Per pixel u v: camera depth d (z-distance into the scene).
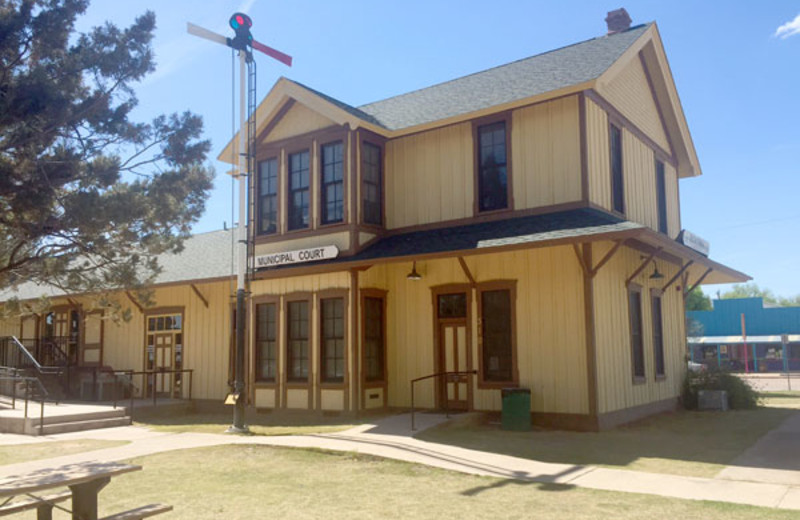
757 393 20.02
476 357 15.57
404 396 16.80
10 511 6.28
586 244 14.12
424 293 16.73
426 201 17.41
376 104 21.23
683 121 21.14
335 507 7.78
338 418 15.98
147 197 10.93
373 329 16.86
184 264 22.69
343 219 17.09
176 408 19.70
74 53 10.25
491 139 16.67
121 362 23.30
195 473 9.96
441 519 7.18
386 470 9.84
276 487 8.91
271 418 17.09
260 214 18.94
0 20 9.50
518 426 13.85
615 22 20.03
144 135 11.07
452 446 11.65
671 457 10.77
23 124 9.50
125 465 6.89
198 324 21.25
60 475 6.27
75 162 10.09
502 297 15.45
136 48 10.90
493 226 15.73
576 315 14.22
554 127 15.64
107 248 11.07
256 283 18.41
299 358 17.33
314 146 17.86
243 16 15.18
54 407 17.78
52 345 24.88
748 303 55.38
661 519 6.97
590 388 13.88
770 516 6.98
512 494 8.25
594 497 8.02
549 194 15.51
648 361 17.14
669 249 15.26
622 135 17.55
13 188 9.68
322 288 16.88
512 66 19.67
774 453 11.13
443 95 19.27
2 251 11.36
